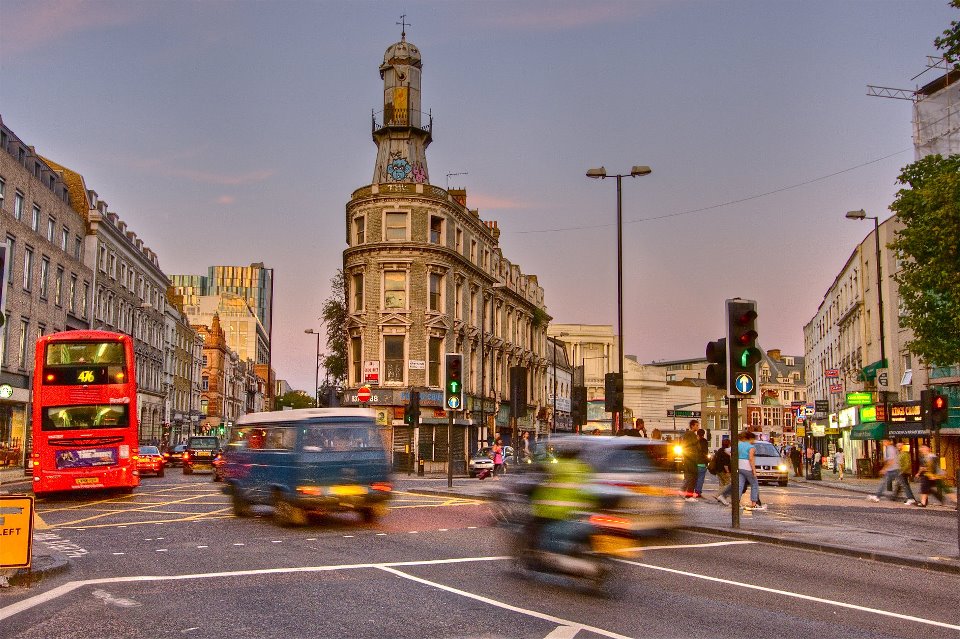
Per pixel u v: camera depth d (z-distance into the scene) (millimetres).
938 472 23781
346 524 16234
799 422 62531
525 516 10328
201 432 97250
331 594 8914
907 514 20656
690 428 22016
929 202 22531
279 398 167125
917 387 40844
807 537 14016
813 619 8016
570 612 8117
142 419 66688
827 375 47844
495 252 58875
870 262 50469
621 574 10406
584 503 9789
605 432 25531
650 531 10000
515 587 9367
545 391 71312
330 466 16016
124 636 7125
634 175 27141
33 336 43250
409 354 46375
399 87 50812
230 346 158625
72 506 21328
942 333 23438
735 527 15141
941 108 36031
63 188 50844
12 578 9641
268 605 8359
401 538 13828
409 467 42438
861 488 33531
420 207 47344
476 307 53719
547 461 10445
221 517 17953
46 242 45031
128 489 26797
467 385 51250
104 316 56125
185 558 11648
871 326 50469
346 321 48062
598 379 112312
